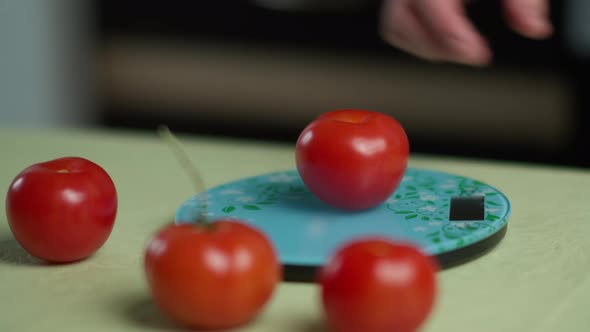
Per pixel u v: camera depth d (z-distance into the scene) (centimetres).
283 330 66
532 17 101
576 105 188
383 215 80
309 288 72
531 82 190
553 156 192
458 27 105
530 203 89
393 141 80
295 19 210
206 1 217
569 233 82
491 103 194
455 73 196
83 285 73
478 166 101
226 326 66
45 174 75
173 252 64
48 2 244
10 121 258
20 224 74
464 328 67
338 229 77
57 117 259
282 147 108
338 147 78
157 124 232
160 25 224
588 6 182
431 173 90
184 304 64
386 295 62
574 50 185
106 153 106
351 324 63
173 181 96
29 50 251
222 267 64
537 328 67
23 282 73
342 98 211
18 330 67
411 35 110
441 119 200
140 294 71
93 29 234
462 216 80
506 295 71
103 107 237
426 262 64
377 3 201
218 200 84
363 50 205
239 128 223
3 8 247
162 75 228
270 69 215
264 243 66
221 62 220
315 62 210
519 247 79
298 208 82
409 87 202
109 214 76
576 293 71
